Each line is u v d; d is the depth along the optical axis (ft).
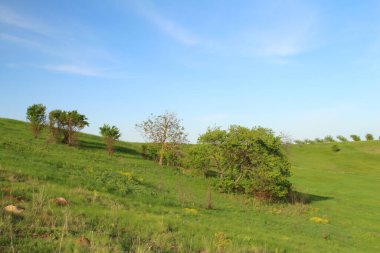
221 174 138.31
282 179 129.18
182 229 57.82
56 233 41.09
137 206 73.61
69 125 153.69
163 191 104.06
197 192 118.73
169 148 169.68
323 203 139.44
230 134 139.03
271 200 129.70
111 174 104.58
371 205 143.74
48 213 49.11
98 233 44.11
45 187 66.95
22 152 109.40
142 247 41.22
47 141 144.66
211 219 76.84
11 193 56.39
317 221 103.40
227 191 131.64
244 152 134.82
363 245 81.25
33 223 43.21
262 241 61.00
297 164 313.32
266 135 136.56
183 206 88.69
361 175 241.55
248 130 138.62
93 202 64.23
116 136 157.58
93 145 173.37
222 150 136.87
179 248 46.01
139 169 135.74
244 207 109.29
